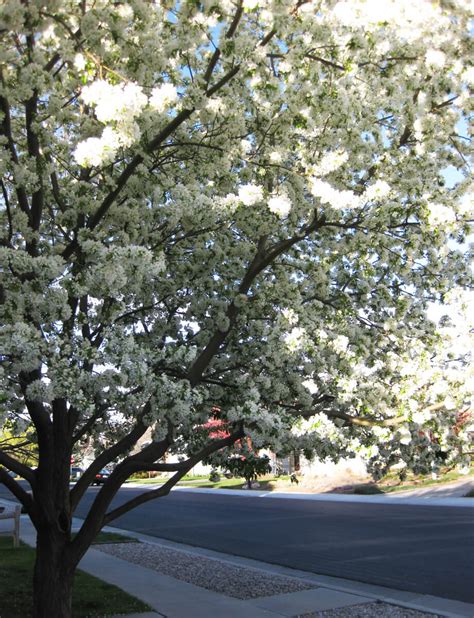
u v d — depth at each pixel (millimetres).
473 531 13680
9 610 7023
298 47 6180
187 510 21281
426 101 7094
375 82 7090
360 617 7055
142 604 7555
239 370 7219
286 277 7371
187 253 7441
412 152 7539
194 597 8062
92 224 5973
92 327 6652
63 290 4973
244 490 30406
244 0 5281
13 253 4941
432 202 6879
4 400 4809
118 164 7082
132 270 5055
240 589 8664
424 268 7488
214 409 7008
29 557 10852
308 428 5613
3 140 5613
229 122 6531
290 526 16094
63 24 4969
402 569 9844
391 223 6793
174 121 5969
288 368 6602
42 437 5973
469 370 6199
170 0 5699
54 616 5711
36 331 4805
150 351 5371
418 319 7457
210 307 7281
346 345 6539
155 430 6102
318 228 7141
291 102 6441
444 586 8523
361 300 7426
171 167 7312
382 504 21125
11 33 5512
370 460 6766
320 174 6625
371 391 6414
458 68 6727
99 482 33219
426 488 24469
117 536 14617
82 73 5094
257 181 7188
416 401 6113
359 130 7012
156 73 6004
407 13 5742
